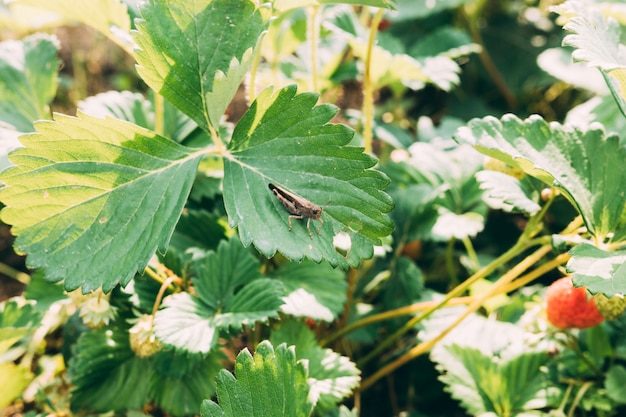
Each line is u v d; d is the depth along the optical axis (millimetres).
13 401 478
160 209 395
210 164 495
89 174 393
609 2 532
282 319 470
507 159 409
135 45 396
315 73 495
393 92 697
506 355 475
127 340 459
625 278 371
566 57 611
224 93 402
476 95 746
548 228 569
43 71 506
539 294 506
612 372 469
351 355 532
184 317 423
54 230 389
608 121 548
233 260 456
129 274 385
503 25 765
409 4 702
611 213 410
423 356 518
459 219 502
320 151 394
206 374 452
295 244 383
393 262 520
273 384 396
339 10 535
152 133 402
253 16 403
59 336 524
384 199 390
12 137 464
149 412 496
